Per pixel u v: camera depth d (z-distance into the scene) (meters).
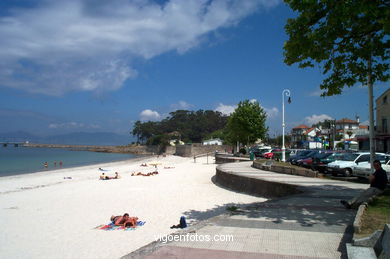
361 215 7.40
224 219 8.83
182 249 6.28
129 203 16.30
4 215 13.76
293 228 7.64
